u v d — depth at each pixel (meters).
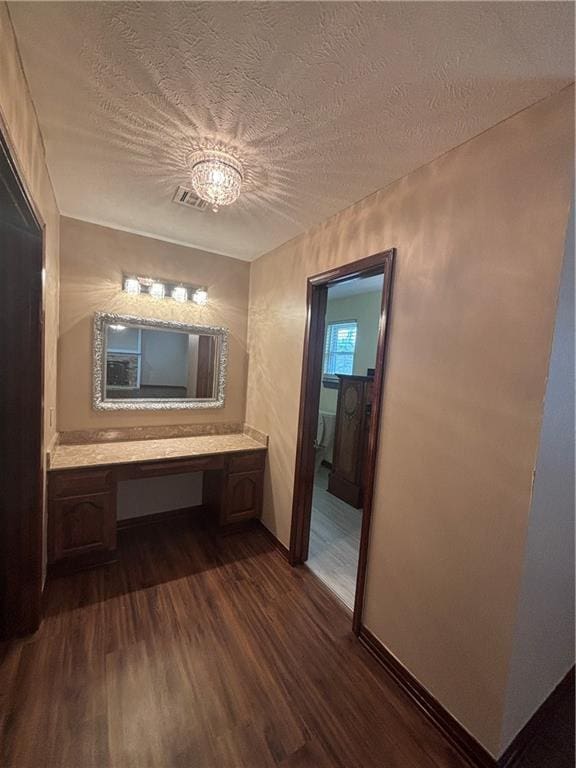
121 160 1.61
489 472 1.23
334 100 1.17
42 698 1.37
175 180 1.78
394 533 1.60
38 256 1.55
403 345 1.58
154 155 1.57
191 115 1.29
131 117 1.32
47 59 1.07
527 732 1.31
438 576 1.40
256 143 1.43
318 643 1.74
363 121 1.26
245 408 3.12
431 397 1.44
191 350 2.84
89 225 2.38
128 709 1.35
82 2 0.90
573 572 1.42
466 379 1.31
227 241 2.60
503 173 1.20
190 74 1.10
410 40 0.94
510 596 1.16
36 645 1.61
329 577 2.28
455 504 1.34
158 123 1.35
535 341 1.11
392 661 1.58
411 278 1.54
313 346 2.28
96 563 2.21
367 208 1.81
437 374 1.42
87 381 2.46
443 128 1.27
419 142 1.35
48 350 1.91
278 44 0.98
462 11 0.85
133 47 1.02
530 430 1.12
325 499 3.62
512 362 1.17
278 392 2.62
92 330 2.44
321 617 1.92
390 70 1.04
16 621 1.65
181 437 2.85
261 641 1.73
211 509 2.84
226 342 2.98
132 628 1.75
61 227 2.28
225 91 1.16
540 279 1.09
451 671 1.34
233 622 1.84
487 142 1.25
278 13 0.89
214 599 2.01
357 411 3.43
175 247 2.70
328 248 2.10
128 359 2.59
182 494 2.94
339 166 1.55
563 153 1.04
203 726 1.30
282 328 2.58
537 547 1.17
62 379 2.36
